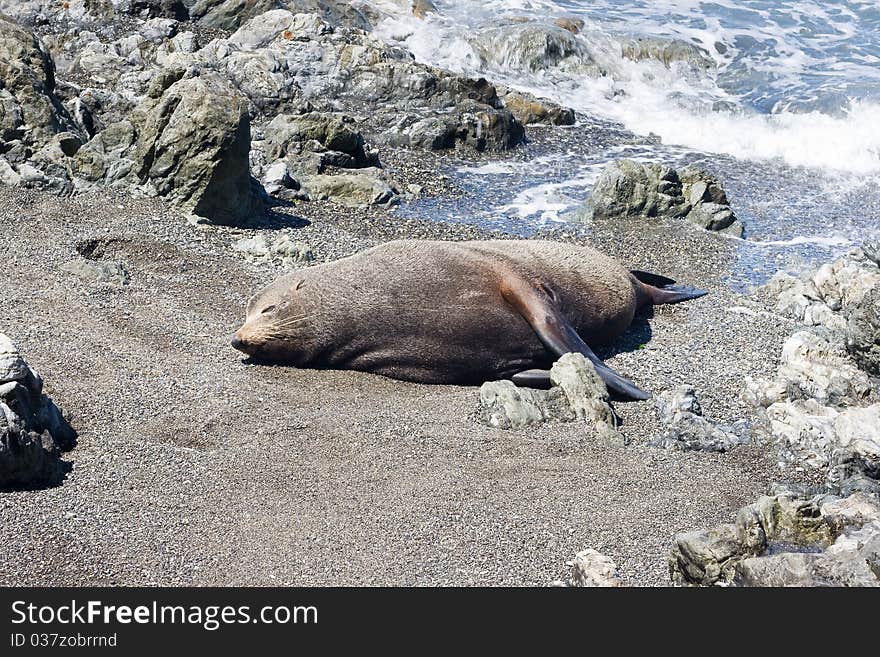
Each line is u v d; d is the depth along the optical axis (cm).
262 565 648
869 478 821
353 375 988
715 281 1305
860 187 1727
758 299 1229
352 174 1588
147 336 995
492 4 2653
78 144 1455
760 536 650
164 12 2148
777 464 842
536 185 1677
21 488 711
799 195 1680
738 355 1052
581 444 836
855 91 2164
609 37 2400
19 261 1120
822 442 862
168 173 1334
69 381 870
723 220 1498
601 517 724
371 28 2359
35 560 639
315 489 739
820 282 1189
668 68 2336
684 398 904
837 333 1097
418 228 1436
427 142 1794
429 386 980
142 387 879
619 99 2198
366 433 829
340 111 1884
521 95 2031
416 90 1920
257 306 1012
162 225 1284
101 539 664
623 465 808
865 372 1010
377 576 640
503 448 820
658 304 1190
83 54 1916
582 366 909
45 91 1505
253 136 1634
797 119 2031
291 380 959
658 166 1552
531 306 960
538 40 2275
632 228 1486
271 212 1424
